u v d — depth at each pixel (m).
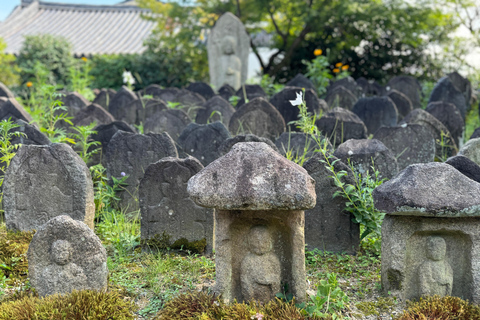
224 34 13.37
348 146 5.07
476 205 3.04
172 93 10.00
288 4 15.95
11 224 4.63
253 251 3.30
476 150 5.19
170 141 5.52
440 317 3.04
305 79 11.02
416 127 6.20
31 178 4.62
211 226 4.38
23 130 5.69
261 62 17.77
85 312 3.01
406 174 3.25
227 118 8.16
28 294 3.39
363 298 3.47
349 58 17.44
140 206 4.43
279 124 6.86
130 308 3.29
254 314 2.93
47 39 15.44
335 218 4.33
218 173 2.94
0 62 14.95
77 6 21.80
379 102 8.12
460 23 16.53
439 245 3.36
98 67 16.19
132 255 4.34
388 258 3.38
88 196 4.63
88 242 3.30
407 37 15.91
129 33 20.33
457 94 9.69
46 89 7.04
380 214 4.21
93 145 6.40
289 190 2.82
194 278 3.78
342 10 15.02
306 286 3.54
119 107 9.30
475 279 3.32
